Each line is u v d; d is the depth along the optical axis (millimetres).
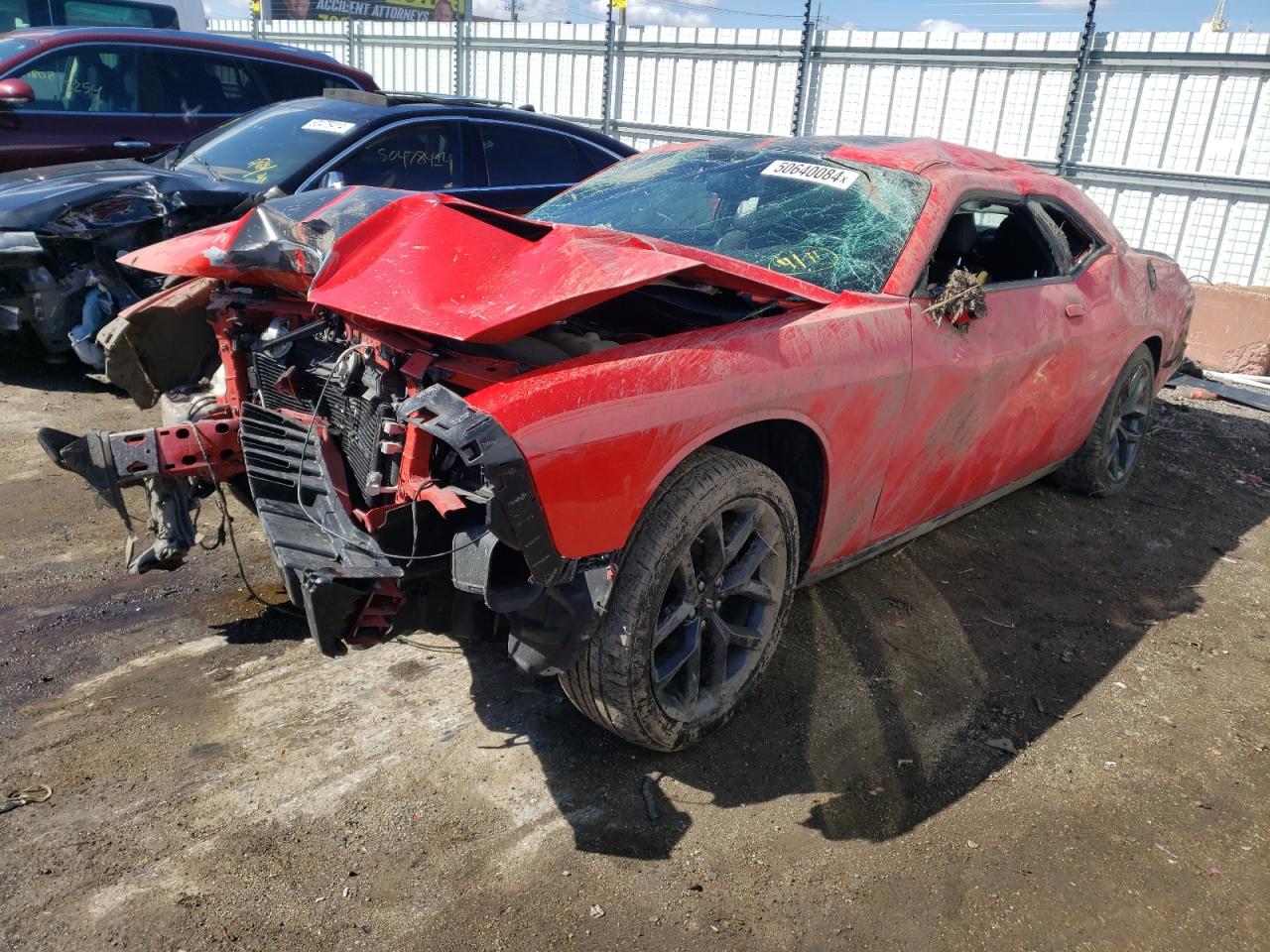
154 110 7266
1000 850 2457
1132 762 2885
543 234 2838
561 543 2143
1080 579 4117
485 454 1989
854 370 2779
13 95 6195
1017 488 4398
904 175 3436
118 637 3059
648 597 2359
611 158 7129
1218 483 5609
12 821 2250
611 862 2295
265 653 3041
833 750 2809
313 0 40125
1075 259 4164
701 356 2436
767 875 2305
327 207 3100
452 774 2541
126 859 2166
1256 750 3002
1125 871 2426
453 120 6270
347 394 2797
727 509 2553
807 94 11773
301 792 2422
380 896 2127
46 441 2678
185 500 2973
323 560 2217
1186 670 3449
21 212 4922
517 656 2283
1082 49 9836
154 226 5344
